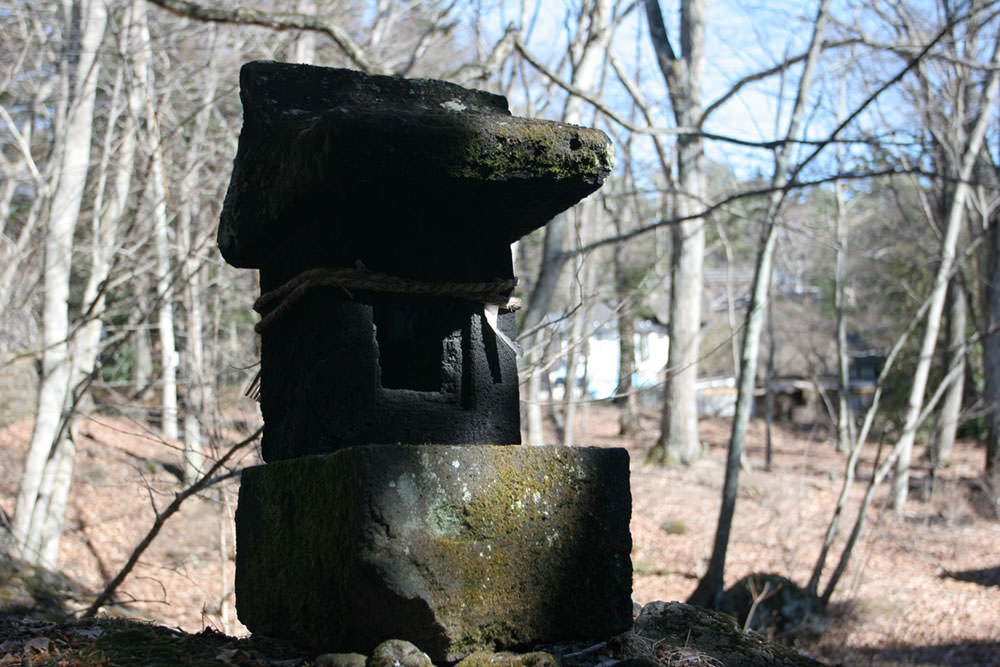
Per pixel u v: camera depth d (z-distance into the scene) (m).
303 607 2.98
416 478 2.75
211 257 9.11
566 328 9.35
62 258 9.82
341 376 3.02
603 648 2.99
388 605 2.65
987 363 23.52
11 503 12.46
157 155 8.86
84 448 14.39
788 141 7.77
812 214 31.12
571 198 3.02
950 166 18.30
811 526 18.53
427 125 2.73
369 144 2.70
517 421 3.23
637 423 31.73
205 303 10.04
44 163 12.77
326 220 3.09
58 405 9.68
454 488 2.81
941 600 14.27
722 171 24.20
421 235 3.17
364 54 8.19
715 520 18.91
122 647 3.16
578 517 2.98
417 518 2.74
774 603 12.83
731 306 17.73
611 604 2.99
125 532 12.25
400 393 3.08
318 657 2.69
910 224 22.89
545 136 2.85
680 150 19.11
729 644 3.42
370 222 3.11
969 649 12.12
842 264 27.67
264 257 3.58
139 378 14.42
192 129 12.60
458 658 2.75
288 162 2.99
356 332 3.04
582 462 3.01
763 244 11.48
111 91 11.77
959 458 26.84
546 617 2.89
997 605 13.77
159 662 2.97
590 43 11.05
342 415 3.01
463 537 2.80
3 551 8.41
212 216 8.53
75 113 9.85
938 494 20.47
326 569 2.83
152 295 9.96
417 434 3.08
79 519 12.34
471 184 2.86
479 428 3.16
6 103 14.25
